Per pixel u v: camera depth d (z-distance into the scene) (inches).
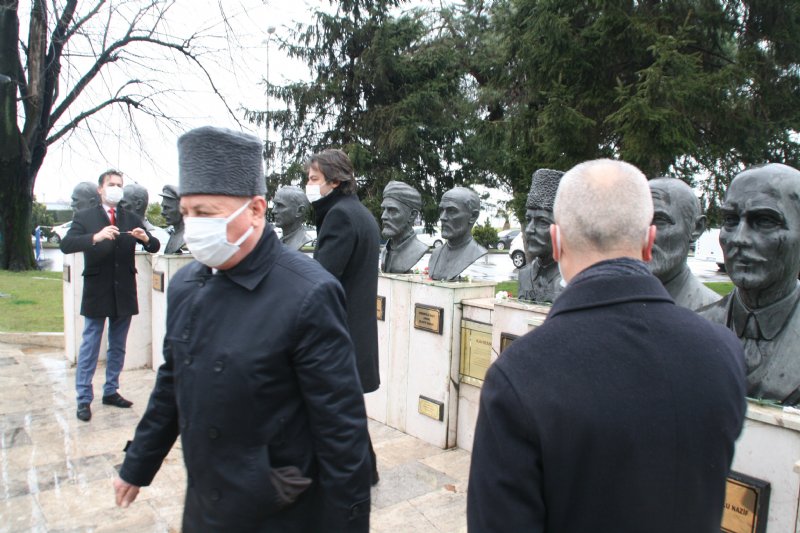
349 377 62.6
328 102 704.4
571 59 386.9
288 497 60.5
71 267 249.8
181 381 63.2
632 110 328.8
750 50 364.2
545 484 43.2
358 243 121.5
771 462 86.1
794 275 86.9
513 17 445.1
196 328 62.7
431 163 698.2
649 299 45.6
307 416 63.1
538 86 419.5
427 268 187.2
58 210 1425.9
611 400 41.9
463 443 165.3
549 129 383.9
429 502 132.6
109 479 143.3
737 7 381.7
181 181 62.0
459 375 165.3
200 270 67.5
